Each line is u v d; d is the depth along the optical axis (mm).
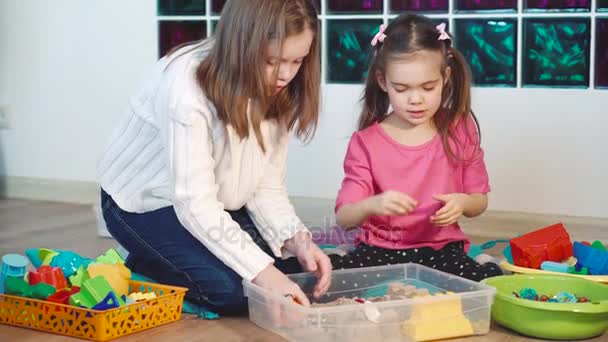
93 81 3223
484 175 2119
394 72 1993
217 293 1790
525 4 2627
